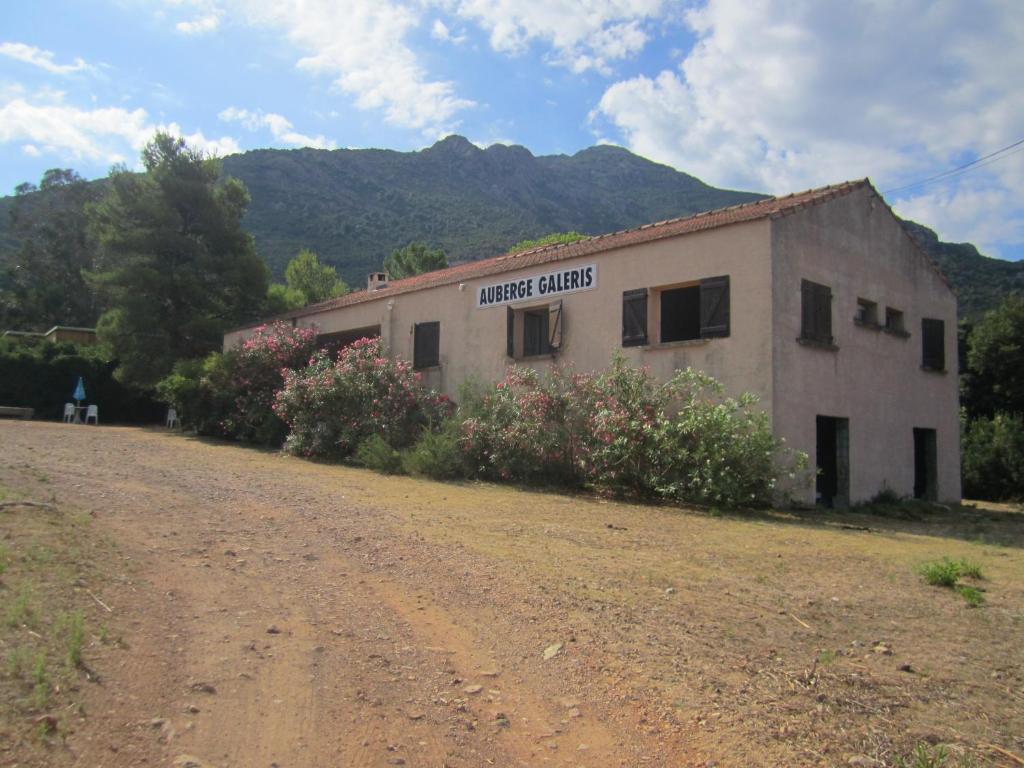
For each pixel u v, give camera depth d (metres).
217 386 20.70
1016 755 3.21
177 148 28.23
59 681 3.39
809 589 5.98
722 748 3.24
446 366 17.83
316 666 3.99
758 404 11.81
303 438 16.52
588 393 12.83
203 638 4.25
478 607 5.12
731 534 8.65
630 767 3.10
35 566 4.98
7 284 50.22
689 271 12.97
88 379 30.45
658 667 4.13
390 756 3.11
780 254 12.08
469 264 22.58
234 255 28.45
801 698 3.76
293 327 21.48
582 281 14.80
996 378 24.02
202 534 6.88
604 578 6.00
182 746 3.05
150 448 15.75
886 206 15.33
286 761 3.02
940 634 4.86
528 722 3.50
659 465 11.52
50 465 10.91
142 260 27.02
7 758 2.74
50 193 51.28
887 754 3.20
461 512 9.19
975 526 11.98
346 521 8.02
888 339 14.96
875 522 11.41
